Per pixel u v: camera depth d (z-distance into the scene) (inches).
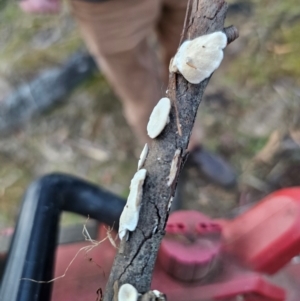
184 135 6.7
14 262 10.7
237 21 39.2
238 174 29.4
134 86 23.0
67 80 35.8
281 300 14.6
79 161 31.8
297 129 30.8
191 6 6.8
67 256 15.4
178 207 27.3
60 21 41.6
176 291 14.1
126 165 31.2
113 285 7.0
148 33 21.7
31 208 12.5
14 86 35.2
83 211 14.1
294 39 36.8
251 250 15.0
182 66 6.5
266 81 34.2
